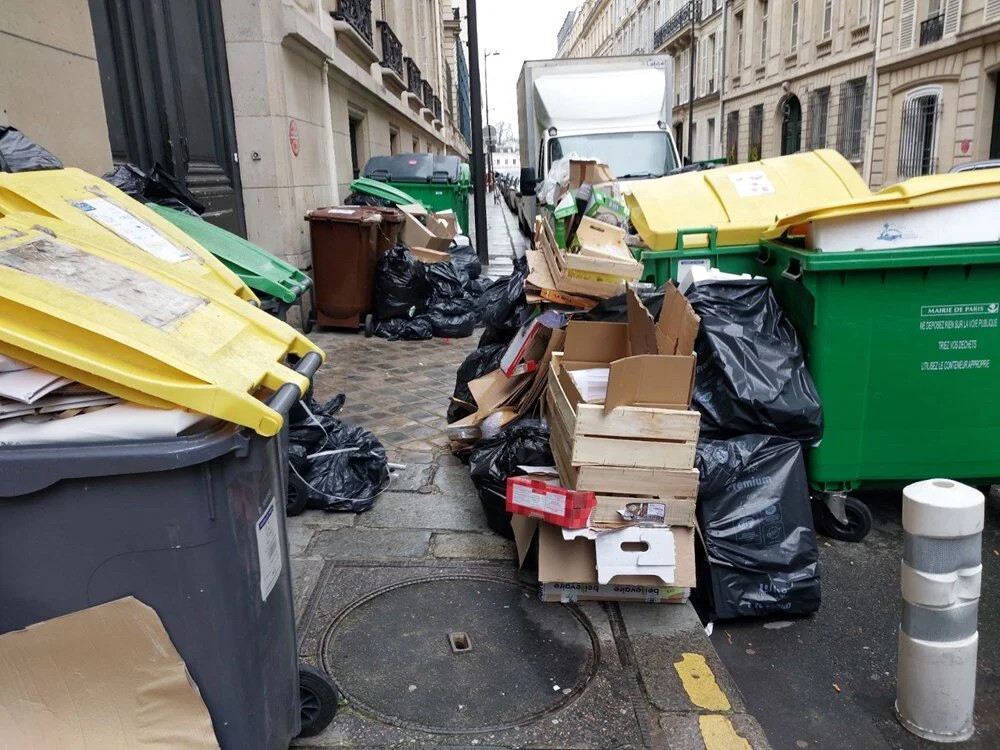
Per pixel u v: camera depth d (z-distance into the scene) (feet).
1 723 5.40
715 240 14.33
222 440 4.96
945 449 11.57
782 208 14.65
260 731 5.84
